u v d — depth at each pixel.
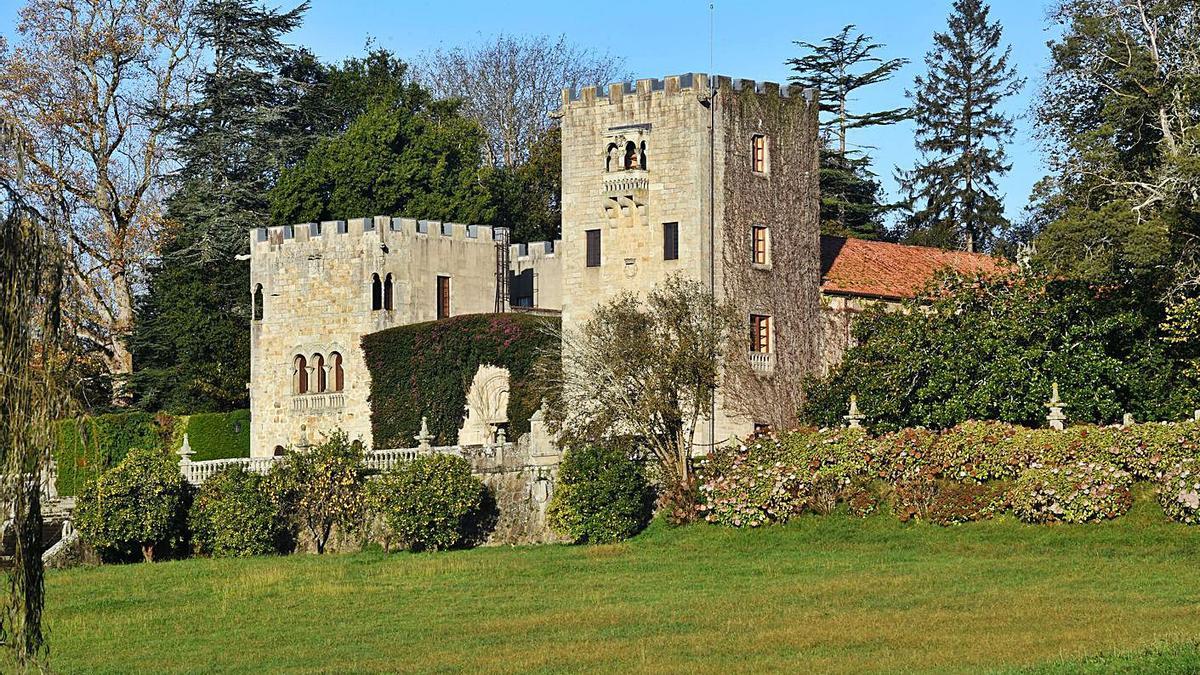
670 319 68.06
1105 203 70.75
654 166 76.06
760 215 77.06
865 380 70.75
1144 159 74.75
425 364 82.62
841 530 61.38
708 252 75.00
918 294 73.38
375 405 84.12
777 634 44.31
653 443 67.12
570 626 47.72
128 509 68.81
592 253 77.25
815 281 79.31
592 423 66.69
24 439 30.22
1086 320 68.12
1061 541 56.50
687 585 54.50
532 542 68.19
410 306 85.19
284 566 63.69
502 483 69.50
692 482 66.50
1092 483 57.16
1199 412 58.19
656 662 41.19
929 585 51.25
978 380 68.06
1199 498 55.00
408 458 70.56
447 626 49.00
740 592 52.28
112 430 87.75
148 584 60.47
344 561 64.31
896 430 68.38
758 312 76.31
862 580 52.91
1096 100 79.31
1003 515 59.31
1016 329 67.56
